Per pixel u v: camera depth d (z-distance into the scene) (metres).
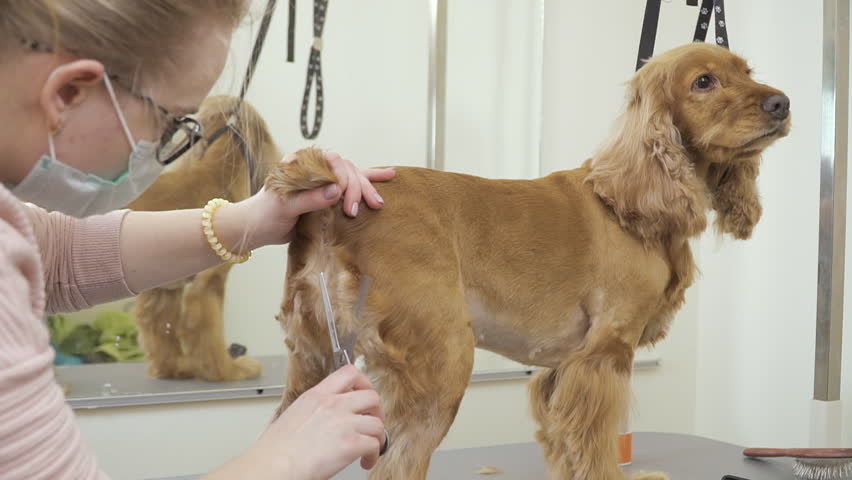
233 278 2.21
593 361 1.21
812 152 2.31
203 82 0.66
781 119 1.26
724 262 2.68
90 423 2.05
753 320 2.55
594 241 1.22
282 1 2.21
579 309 1.23
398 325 0.99
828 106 1.59
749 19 2.57
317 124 2.25
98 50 0.58
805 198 2.34
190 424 2.17
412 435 1.00
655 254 1.26
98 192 0.67
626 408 1.23
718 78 1.30
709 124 1.28
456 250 1.09
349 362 0.90
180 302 2.14
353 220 1.01
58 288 1.00
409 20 2.38
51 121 0.58
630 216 1.23
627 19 2.71
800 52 2.36
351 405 0.77
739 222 1.43
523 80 2.55
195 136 0.70
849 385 2.16
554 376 1.32
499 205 1.16
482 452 1.65
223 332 2.20
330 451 0.71
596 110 2.67
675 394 2.79
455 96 2.48
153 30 0.60
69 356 2.05
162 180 1.89
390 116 2.38
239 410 2.23
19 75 0.56
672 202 1.24
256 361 2.24
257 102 2.19
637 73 1.35
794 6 2.38
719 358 2.71
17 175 0.61
